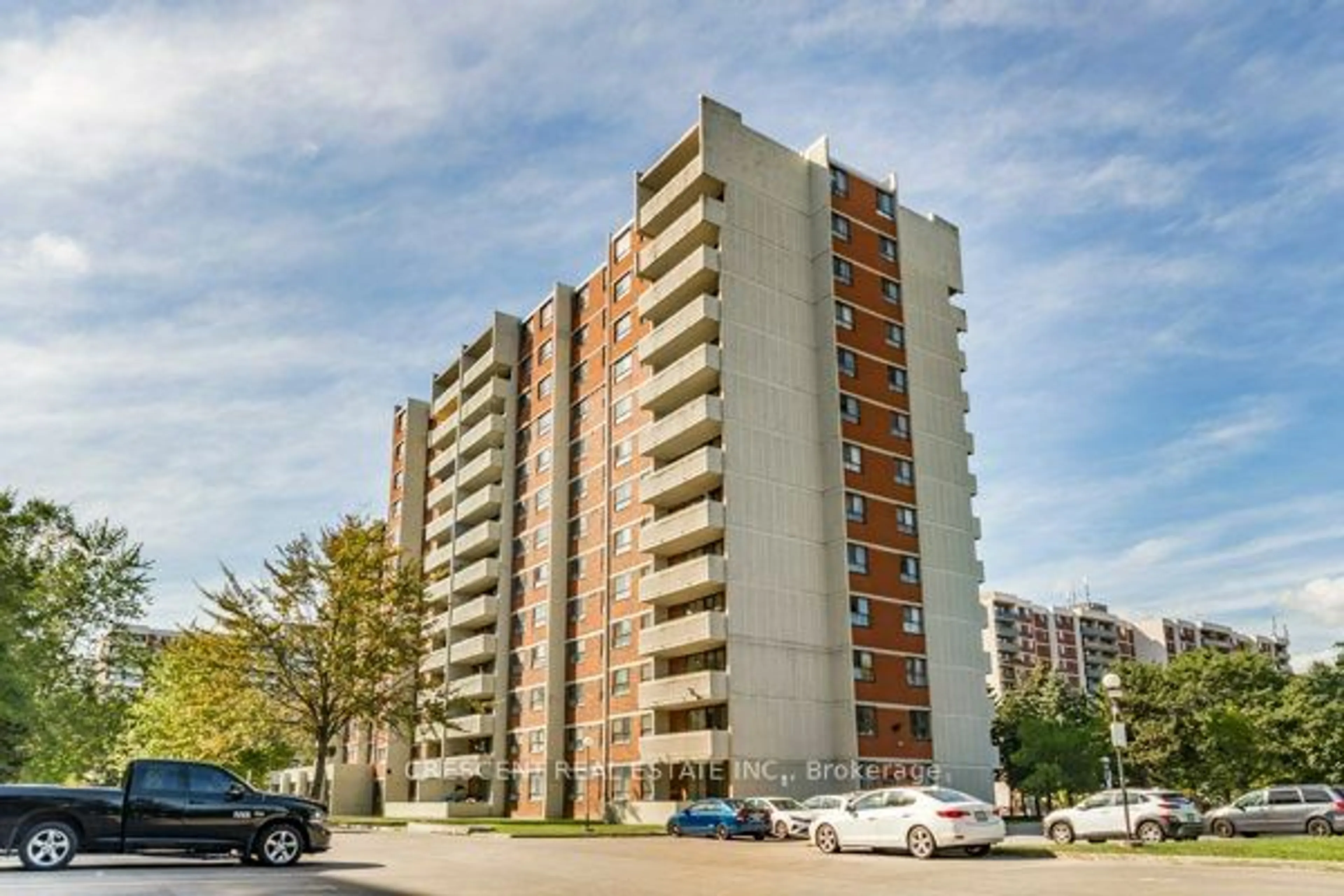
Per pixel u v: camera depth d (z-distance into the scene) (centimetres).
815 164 5356
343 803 7138
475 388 7475
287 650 4628
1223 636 15412
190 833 1775
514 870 1889
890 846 2300
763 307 4944
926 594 4956
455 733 6300
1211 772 6550
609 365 5906
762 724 4334
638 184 5475
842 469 4812
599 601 5581
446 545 7394
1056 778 6831
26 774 4844
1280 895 1412
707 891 1523
